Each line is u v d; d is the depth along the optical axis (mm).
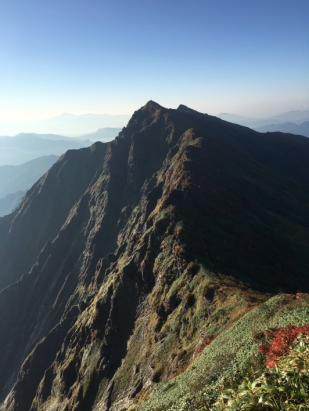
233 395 9867
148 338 55750
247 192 103938
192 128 142250
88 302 99312
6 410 97688
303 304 23719
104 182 157625
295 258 76562
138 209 126812
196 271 55656
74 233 154875
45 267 148375
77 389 64125
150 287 66688
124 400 47719
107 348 65312
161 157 148000
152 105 188500
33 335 128875
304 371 9648
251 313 29203
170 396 23203
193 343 41094
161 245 70812
